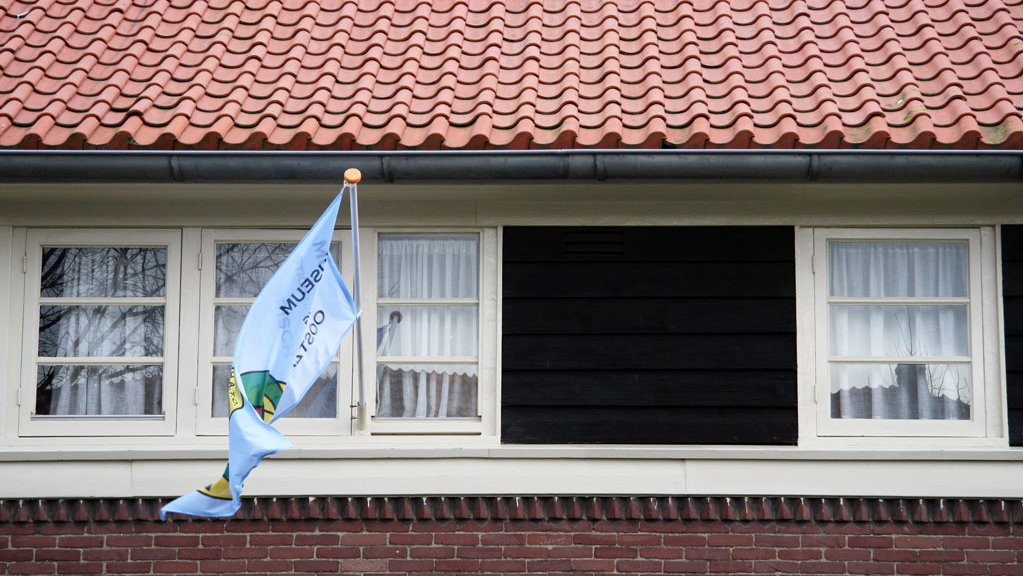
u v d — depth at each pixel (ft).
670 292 22.89
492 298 23.12
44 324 23.25
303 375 19.56
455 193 22.91
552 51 25.03
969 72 23.62
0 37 25.52
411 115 22.61
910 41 24.99
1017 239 22.74
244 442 18.49
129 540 22.38
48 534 22.39
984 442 22.56
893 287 23.15
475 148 21.68
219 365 23.18
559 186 22.84
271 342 19.51
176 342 23.12
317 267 19.85
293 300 19.70
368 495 22.26
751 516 22.09
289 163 21.52
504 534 22.29
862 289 23.15
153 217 23.15
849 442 22.62
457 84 23.88
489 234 23.22
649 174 21.39
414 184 22.11
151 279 23.38
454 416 23.09
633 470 22.16
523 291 22.99
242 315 23.34
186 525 22.41
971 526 22.07
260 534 22.40
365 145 21.76
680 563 22.09
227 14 26.43
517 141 21.58
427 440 22.94
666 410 22.68
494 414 22.90
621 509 22.24
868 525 22.13
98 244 23.21
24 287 23.08
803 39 24.95
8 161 21.29
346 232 23.31
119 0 27.02
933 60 23.98
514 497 22.27
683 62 24.26
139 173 21.53
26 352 22.99
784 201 22.89
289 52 25.03
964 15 25.58
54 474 22.27
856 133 21.70
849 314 23.11
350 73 24.39
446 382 23.22
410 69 24.18
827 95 22.58
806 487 22.04
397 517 22.35
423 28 25.99
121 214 23.13
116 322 23.32
